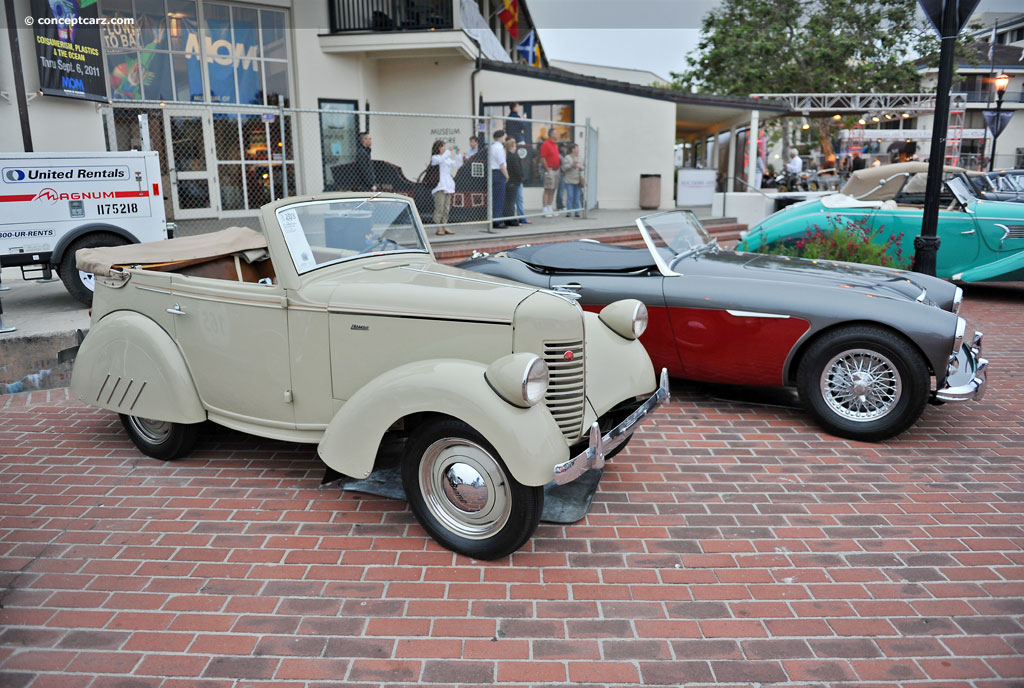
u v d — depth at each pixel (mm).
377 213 4336
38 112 8867
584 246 6180
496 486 3256
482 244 10461
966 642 2791
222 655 2707
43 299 7730
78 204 7070
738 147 23469
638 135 17656
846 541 3543
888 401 4727
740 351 5137
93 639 2799
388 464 4395
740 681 2576
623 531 3645
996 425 5148
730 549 3471
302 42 13750
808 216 9930
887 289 5055
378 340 3598
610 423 3973
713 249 6391
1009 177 10156
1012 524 3713
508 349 3391
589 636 2824
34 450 4734
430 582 3197
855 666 2656
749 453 4656
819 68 26344
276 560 3369
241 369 3996
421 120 15828
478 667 2643
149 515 3811
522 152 13688
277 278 3791
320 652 2725
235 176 13492
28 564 3332
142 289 4305
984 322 8406
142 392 4262
